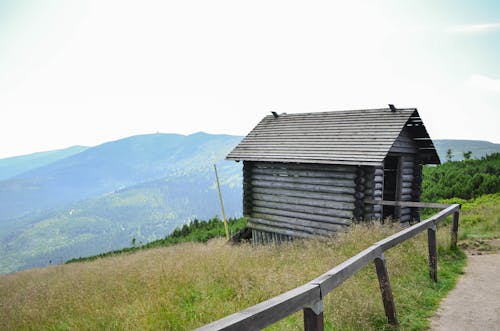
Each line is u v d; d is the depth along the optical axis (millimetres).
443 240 8930
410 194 14977
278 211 15562
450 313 5207
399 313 5043
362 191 12836
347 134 14430
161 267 8148
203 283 6875
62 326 6230
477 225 13164
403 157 14266
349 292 5055
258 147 16625
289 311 2592
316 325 2951
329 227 13688
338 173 13469
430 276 6605
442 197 22453
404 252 7777
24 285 13500
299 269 7066
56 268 20359
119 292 7262
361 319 4480
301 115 17828
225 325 2018
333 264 7160
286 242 13969
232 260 8352
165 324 5059
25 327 6723
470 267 7660
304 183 14602
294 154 14695
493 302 5645
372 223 11789
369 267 6812
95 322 5742
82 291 8016
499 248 9430
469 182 22156
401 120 13609
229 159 16734
